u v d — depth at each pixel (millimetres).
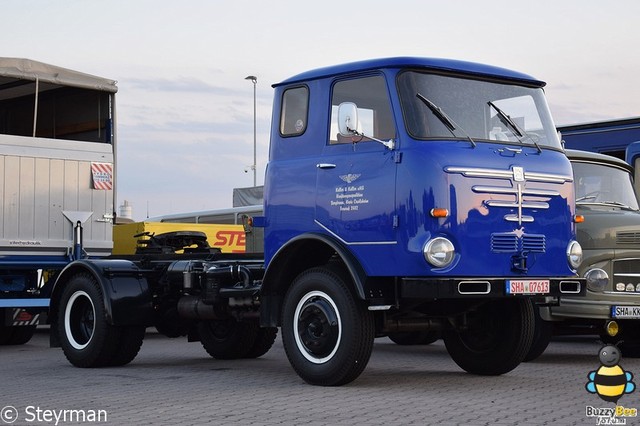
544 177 9867
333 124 10055
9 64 14906
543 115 10305
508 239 9500
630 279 12102
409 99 9523
